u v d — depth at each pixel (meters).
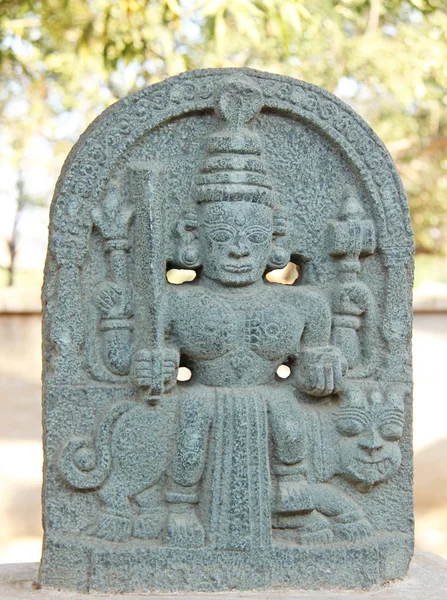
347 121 3.05
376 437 2.98
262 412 2.91
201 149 2.99
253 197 2.93
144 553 2.84
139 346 2.89
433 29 6.98
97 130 2.92
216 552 2.86
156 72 6.70
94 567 2.83
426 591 2.92
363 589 2.92
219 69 2.97
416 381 5.65
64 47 6.83
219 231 2.92
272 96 3.00
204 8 5.23
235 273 2.93
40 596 2.80
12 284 9.77
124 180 2.95
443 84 7.01
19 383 5.61
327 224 3.07
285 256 3.02
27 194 9.73
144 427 2.88
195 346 2.90
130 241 2.92
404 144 8.26
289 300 2.98
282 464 2.94
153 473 2.88
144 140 2.97
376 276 3.09
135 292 2.91
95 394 2.91
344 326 3.05
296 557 2.89
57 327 2.90
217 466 2.88
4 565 3.28
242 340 2.93
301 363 2.99
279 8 5.27
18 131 8.30
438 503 5.61
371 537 2.99
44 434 2.92
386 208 3.06
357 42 6.79
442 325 5.64
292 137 3.05
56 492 2.90
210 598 2.79
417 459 5.63
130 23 5.79
